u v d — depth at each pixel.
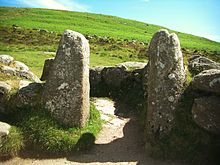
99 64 30.64
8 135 10.70
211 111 10.66
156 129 11.21
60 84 11.70
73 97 11.66
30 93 12.44
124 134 12.63
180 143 10.73
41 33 55.75
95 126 12.53
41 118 11.47
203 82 11.33
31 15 93.19
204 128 10.74
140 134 12.52
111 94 17.41
